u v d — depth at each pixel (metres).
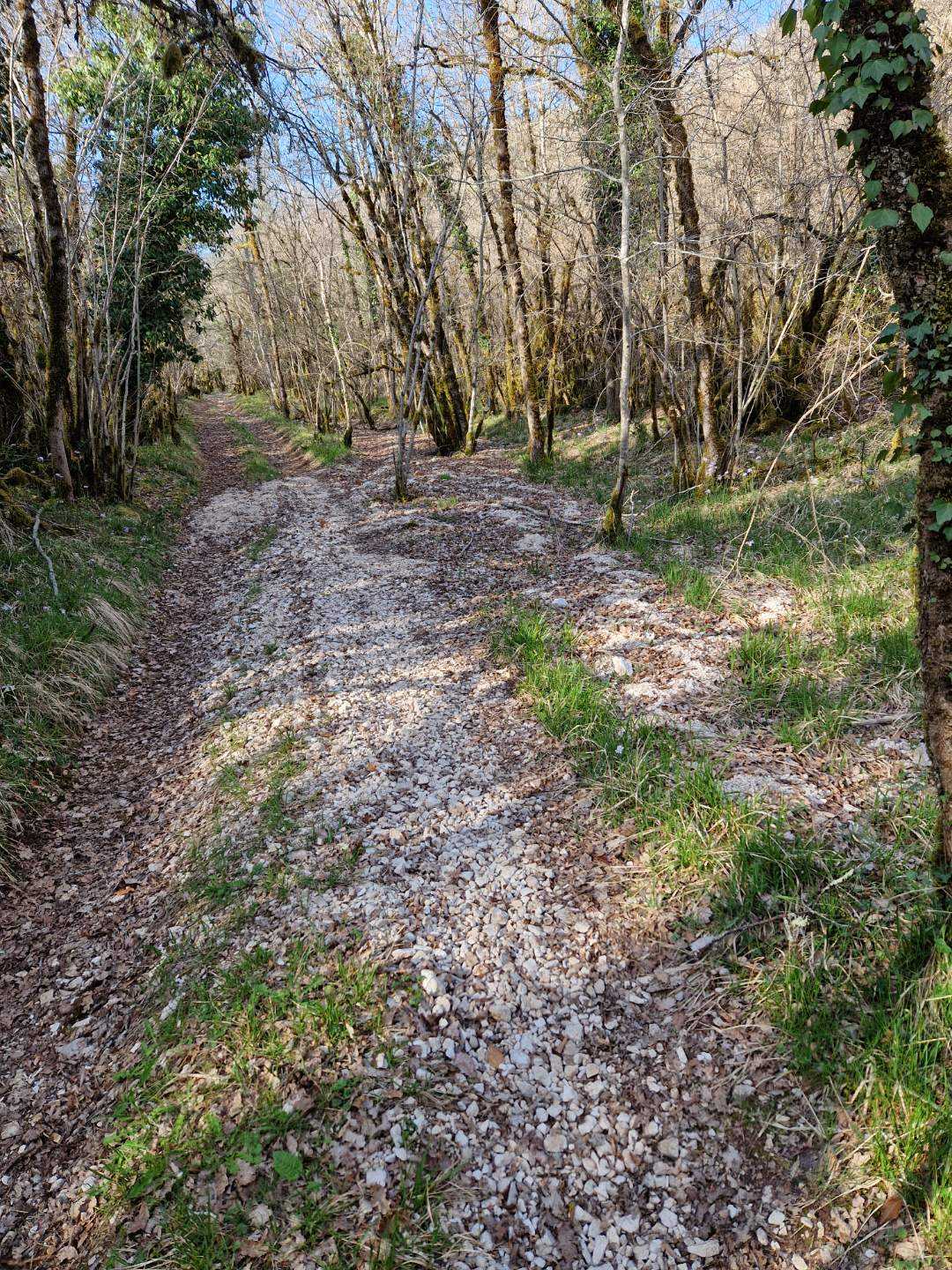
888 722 4.77
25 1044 3.70
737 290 10.73
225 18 3.48
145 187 13.66
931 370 2.46
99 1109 3.29
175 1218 2.72
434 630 7.71
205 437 29.27
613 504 9.48
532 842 4.50
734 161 12.16
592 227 13.61
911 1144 2.62
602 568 8.66
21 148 11.11
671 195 12.26
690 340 10.91
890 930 3.30
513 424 21.75
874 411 12.38
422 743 5.69
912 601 6.01
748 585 7.42
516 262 14.80
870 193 2.40
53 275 10.63
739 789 4.38
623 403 9.19
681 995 3.44
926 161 2.31
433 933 3.93
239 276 33.75
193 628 8.79
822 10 2.26
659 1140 2.95
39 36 9.80
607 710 5.45
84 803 5.58
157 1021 3.60
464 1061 3.29
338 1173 2.86
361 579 9.48
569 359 21.06
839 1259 2.50
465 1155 2.93
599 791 4.71
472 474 16.02
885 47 2.21
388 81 14.52
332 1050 3.31
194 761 5.95
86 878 4.82
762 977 3.37
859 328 8.69
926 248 2.38
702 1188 2.79
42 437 12.20
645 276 11.70
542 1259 2.63
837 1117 2.83
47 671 6.54
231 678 7.19
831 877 3.62
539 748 5.38
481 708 6.07
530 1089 3.18
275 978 3.71
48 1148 3.18
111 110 13.24
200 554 11.78
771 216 10.10
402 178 15.64
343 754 5.63
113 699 7.04
